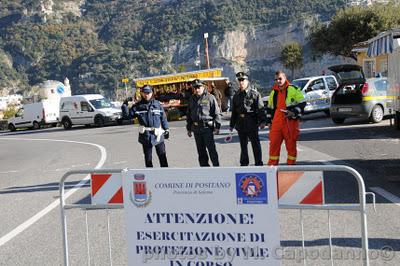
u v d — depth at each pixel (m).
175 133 21.73
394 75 14.66
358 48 30.94
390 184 8.54
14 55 192.62
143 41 177.62
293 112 9.29
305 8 155.88
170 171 4.28
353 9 49.12
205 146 9.74
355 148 12.84
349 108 18.53
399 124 15.75
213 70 34.25
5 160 18.11
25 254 6.15
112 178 4.52
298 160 11.49
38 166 15.12
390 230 6.07
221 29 159.75
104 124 33.12
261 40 156.38
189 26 171.50
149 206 4.37
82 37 193.88
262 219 4.12
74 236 6.73
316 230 6.24
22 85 181.62
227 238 4.21
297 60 82.69
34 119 41.91
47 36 195.25
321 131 17.22
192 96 9.74
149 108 9.61
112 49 173.75
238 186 4.14
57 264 5.67
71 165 14.47
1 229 7.49
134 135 23.12
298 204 4.10
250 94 9.63
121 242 6.28
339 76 28.48
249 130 9.70
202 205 4.23
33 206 8.97
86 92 160.38
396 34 13.61
